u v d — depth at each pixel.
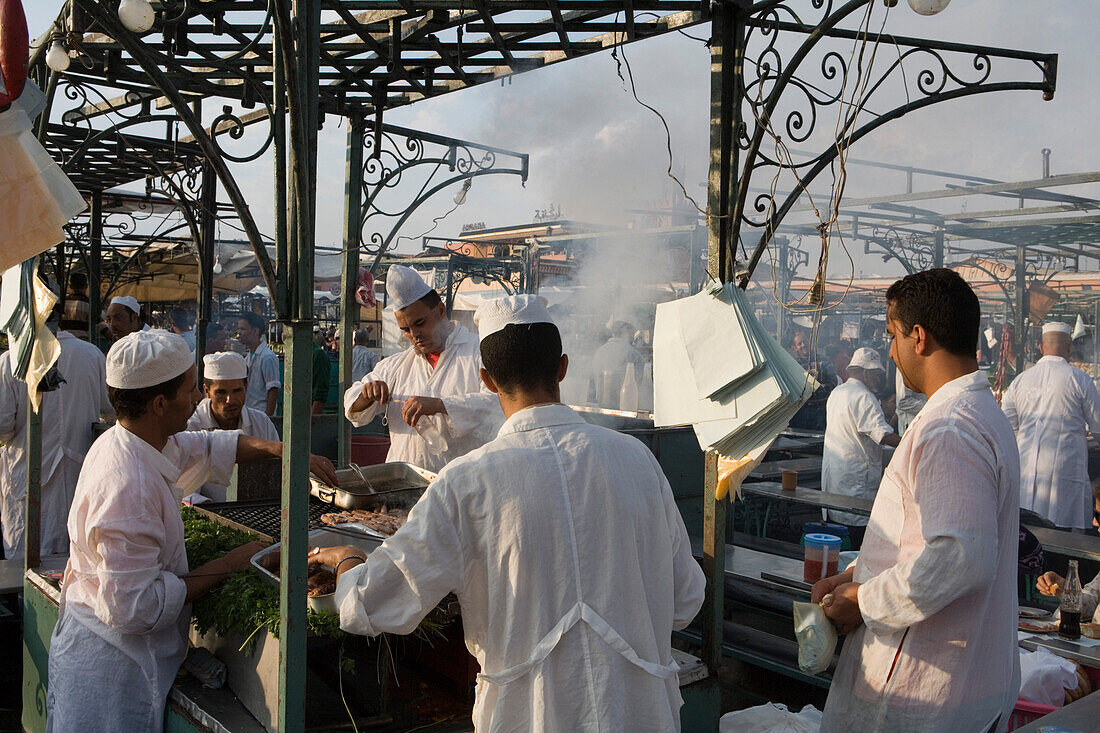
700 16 2.79
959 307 1.94
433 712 2.27
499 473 1.66
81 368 5.04
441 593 1.65
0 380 4.77
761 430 2.35
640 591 1.67
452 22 3.25
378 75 4.08
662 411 2.51
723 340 2.35
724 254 2.52
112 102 5.43
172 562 2.38
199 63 3.44
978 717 1.88
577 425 1.77
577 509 1.65
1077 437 6.41
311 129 1.91
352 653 2.44
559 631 1.59
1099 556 4.45
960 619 1.88
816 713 2.81
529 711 1.59
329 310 18.81
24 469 4.93
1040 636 3.16
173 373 2.38
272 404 7.65
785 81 2.38
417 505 1.70
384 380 4.10
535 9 2.90
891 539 1.99
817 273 2.30
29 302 2.95
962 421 1.85
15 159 2.05
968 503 1.78
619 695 1.59
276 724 2.06
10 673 4.43
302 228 1.89
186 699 2.28
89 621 2.29
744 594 3.71
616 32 3.06
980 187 7.98
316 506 3.22
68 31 2.78
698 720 2.55
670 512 1.83
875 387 6.19
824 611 2.13
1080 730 1.56
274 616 2.09
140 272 12.45
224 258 12.39
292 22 1.83
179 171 6.85
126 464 2.27
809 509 8.41
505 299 1.87
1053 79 3.10
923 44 2.90
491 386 1.87
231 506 3.34
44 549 4.90
